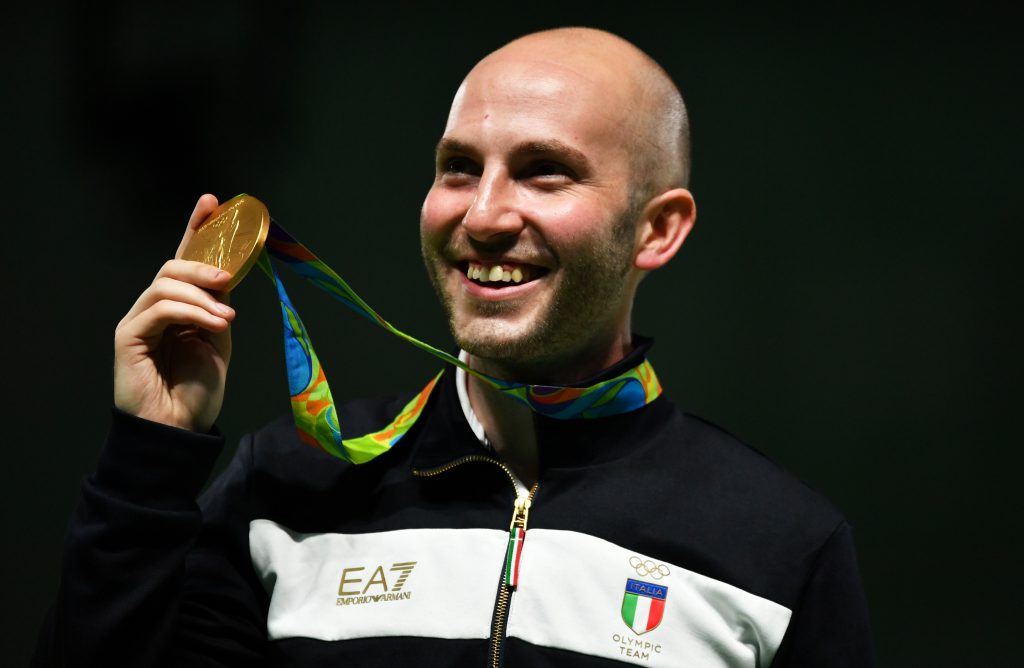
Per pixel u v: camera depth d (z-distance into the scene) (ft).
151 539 17.63
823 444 42.93
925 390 42.65
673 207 19.95
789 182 43.24
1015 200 42.24
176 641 18.83
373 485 19.80
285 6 43.11
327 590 18.95
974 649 41.88
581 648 18.11
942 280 42.68
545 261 18.35
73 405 44.06
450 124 19.20
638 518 19.16
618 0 43.47
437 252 18.98
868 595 42.37
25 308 43.70
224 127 42.96
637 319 43.75
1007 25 42.37
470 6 43.78
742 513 19.47
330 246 43.80
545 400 19.16
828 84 43.11
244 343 43.86
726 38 43.29
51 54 42.83
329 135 43.68
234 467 20.66
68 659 17.66
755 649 18.79
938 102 42.60
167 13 42.70
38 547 43.78
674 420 20.79
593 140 18.52
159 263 43.68
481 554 18.84
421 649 18.21
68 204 43.37
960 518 42.34
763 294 43.32
